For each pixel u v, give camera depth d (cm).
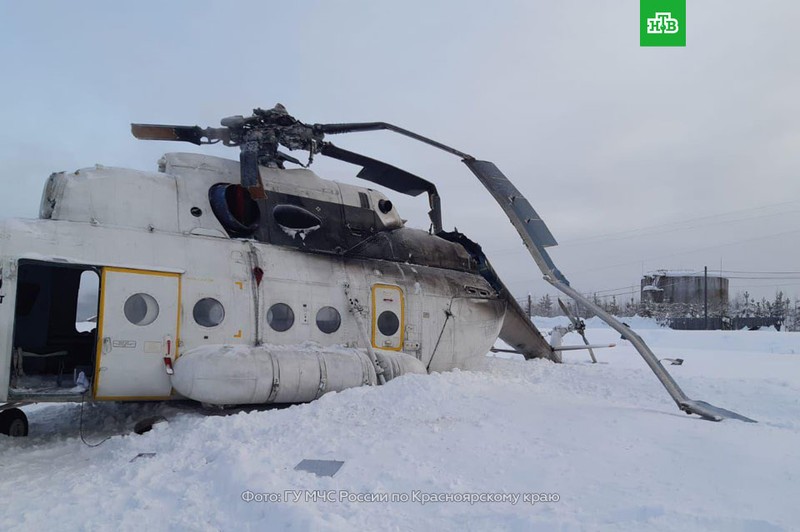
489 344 1199
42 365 884
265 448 599
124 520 467
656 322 5509
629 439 605
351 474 525
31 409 1022
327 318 954
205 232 883
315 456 578
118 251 789
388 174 1162
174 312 809
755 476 485
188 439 665
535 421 677
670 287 6372
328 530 398
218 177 939
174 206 872
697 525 387
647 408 815
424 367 995
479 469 527
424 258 1158
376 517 435
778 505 420
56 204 793
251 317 870
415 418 694
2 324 696
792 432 643
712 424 680
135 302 789
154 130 935
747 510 411
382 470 530
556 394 892
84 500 521
